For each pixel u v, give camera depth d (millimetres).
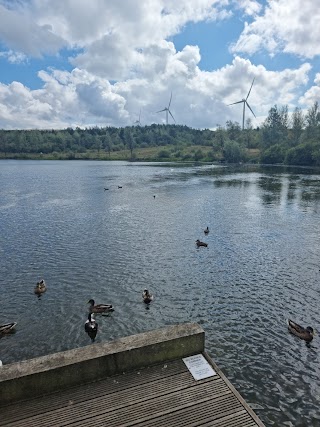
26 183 88875
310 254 30406
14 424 8789
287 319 19250
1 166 159500
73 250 31422
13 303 21156
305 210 50750
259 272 26188
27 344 16891
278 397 13328
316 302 21312
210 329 18172
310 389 13766
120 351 10453
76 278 24953
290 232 38062
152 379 10375
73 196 66125
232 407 9352
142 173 119438
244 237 36000
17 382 9422
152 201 59969
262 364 15312
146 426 8711
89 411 9180
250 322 18906
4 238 35469
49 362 10000
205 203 57625
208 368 10844
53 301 21422
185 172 122562
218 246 32812
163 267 27188
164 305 20891
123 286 23625
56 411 9188
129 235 36688
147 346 10750
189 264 27891
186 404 9430
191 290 22984
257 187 77938
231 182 89000
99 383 10211
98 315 19688
